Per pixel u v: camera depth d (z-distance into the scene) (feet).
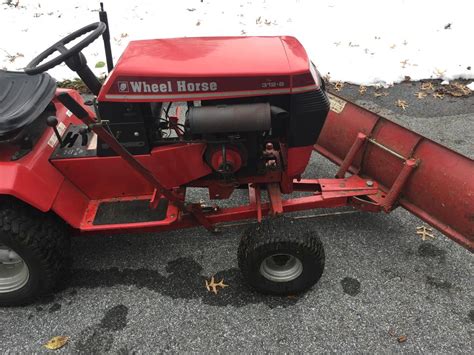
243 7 20.71
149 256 9.26
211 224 8.62
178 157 7.84
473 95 14.82
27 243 7.26
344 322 7.77
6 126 7.06
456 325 7.65
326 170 11.75
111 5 20.76
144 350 7.40
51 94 8.09
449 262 8.90
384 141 8.89
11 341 7.59
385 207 8.54
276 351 7.32
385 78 15.88
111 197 8.61
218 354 7.30
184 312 8.04
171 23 19.44
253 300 8.24
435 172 7.97
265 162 8.29
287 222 7.58
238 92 7.07
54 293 8.48
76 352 7.40
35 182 7.36
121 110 7.29
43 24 19.25
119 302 8.27
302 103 7.29
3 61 16.76
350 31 18.69
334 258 9.06
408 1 20.63
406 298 8.18
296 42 8.02
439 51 17.13
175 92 7.02
